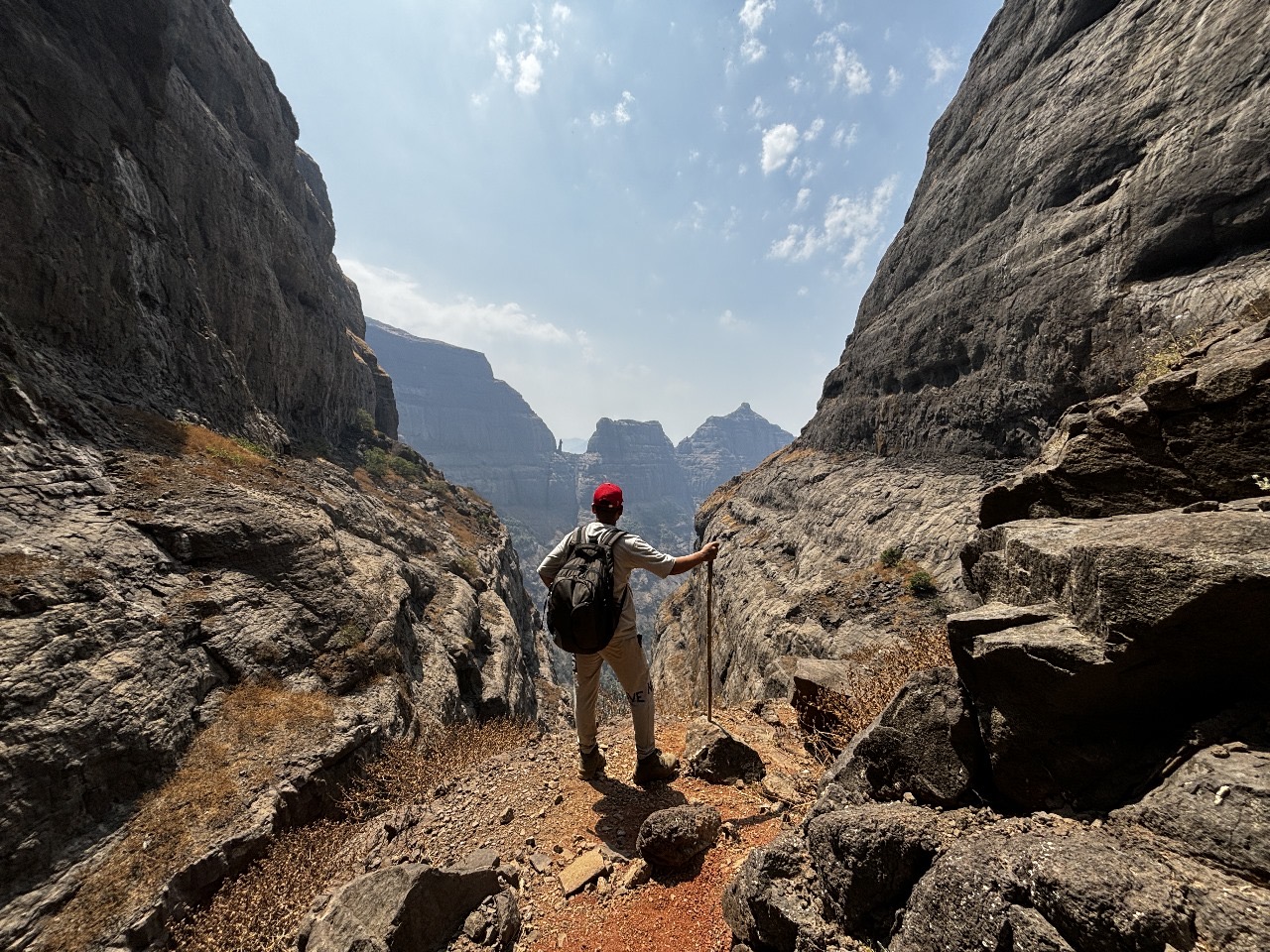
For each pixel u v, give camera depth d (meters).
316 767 9.05
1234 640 1.70
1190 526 2.00
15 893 5.95
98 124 17.97
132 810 7.26
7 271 13.77
